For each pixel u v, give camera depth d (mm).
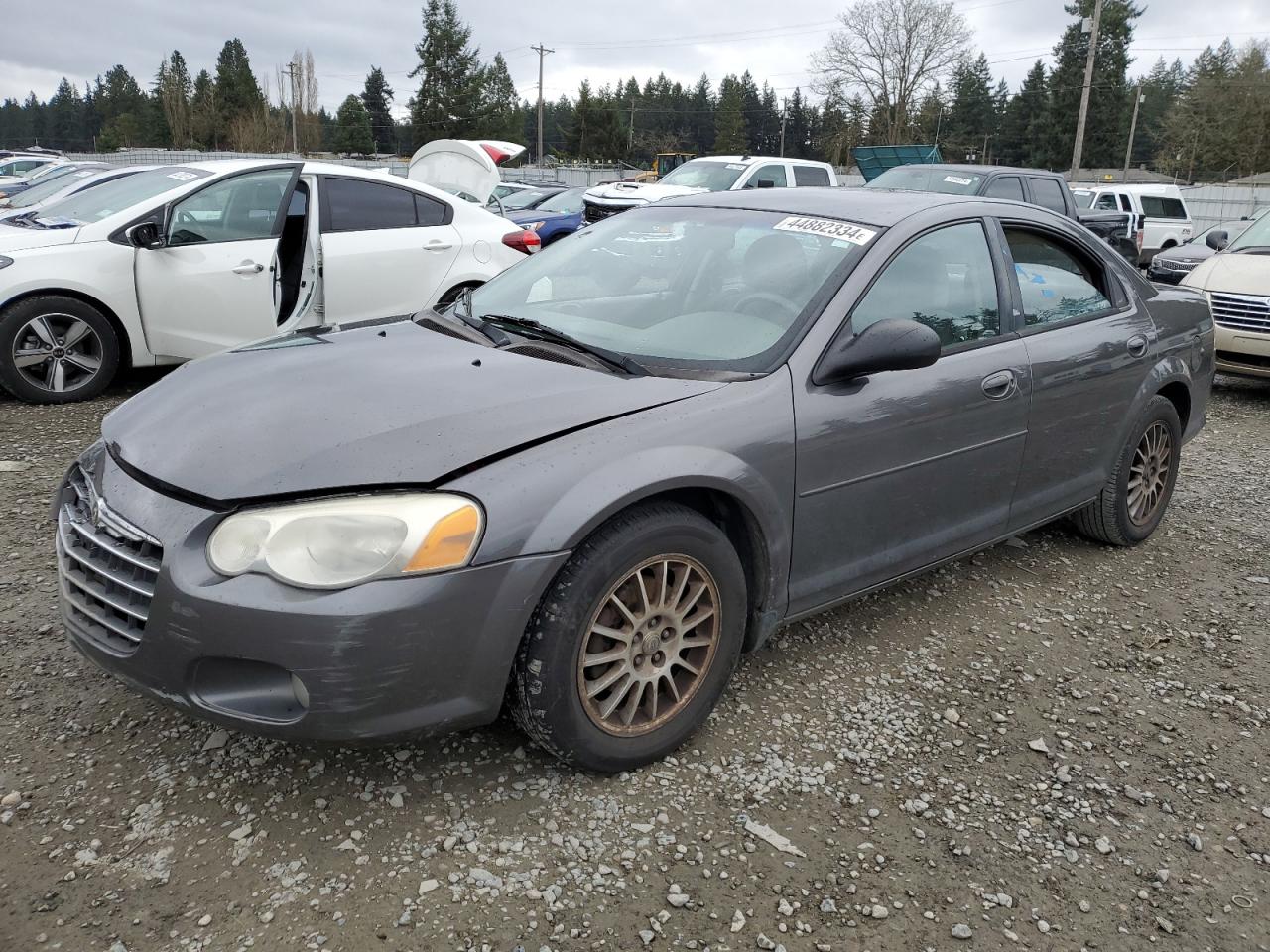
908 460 3178
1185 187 33938
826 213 3496
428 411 2496
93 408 6266
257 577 2170
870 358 2869
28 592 3549
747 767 2725
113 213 6414
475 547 2242
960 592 3971
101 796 2459
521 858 2320
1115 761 2875
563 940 2088
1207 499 5387
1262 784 2803
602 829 2434
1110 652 3547
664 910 2189
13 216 7250
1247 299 7902
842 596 3150
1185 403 4605
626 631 2543
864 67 66062
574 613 2385
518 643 2352
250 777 2555
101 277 6215
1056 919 2244
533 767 2656
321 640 2137
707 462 2602
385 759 2656
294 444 2363
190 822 2385
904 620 3691
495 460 2354
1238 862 2475
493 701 2359
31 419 5938
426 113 80625
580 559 2400
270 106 77938
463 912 2148
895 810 2588
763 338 2988
